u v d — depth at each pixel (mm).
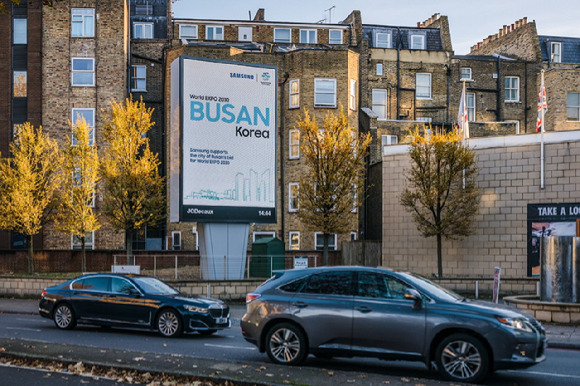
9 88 39938
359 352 11297
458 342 10664
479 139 28922
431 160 28609
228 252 27672
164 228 43500
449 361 10711
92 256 35281
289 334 11781
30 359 11688
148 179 31688
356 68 41875
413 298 10992
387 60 51625
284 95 41062
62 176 33375
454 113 52125
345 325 11383
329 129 30141
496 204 28344
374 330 11172
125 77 42125
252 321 12211
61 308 17625
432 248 29906
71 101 40062
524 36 55094
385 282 11477
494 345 10453
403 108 51625
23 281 28484
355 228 40531
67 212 33688
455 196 27891
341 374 10320
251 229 40094
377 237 42031
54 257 35312
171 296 16609
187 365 10953
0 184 32281
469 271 28953
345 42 51312
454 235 29203
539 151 27438
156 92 46062
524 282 24781
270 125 28703
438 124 50656
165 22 51625
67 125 39875
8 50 40031
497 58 53156
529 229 27500
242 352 13727
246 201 28016
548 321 18844
